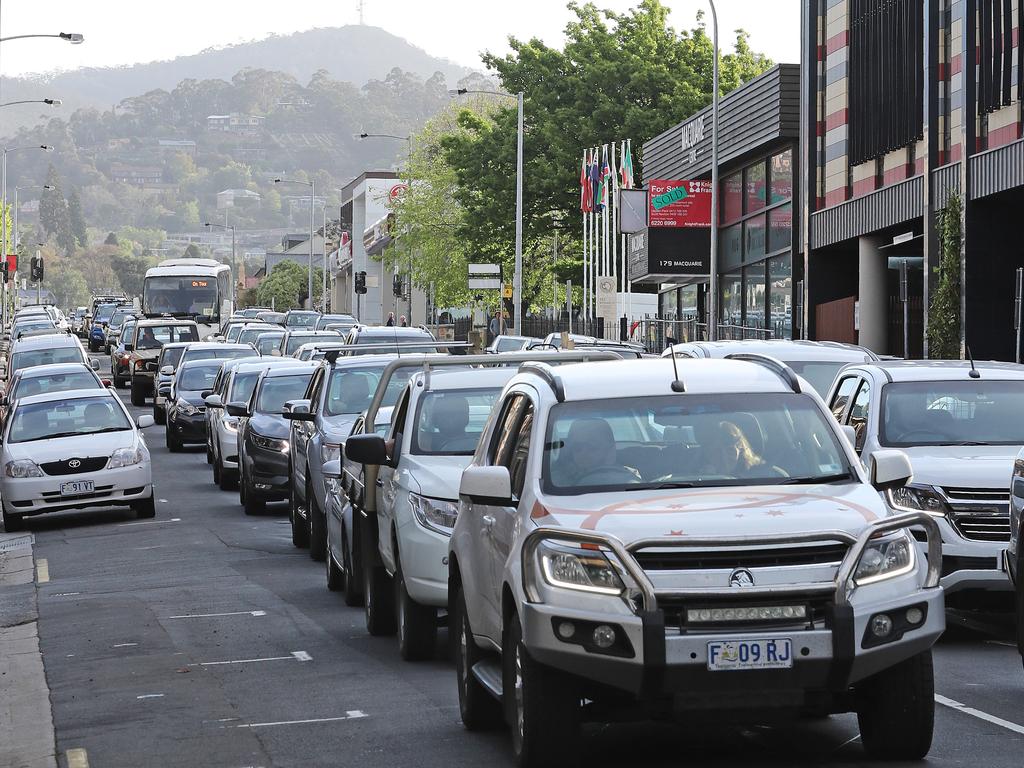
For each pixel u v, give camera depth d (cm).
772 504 1795
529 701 1786
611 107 15925
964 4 8044
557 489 1902
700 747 1978
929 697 1806
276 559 4459
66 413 5828
